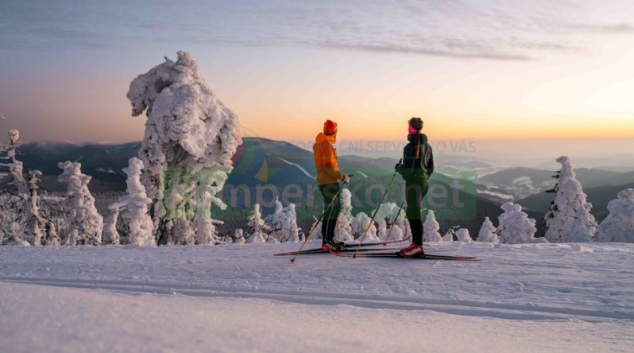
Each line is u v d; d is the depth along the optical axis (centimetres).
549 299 504
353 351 197
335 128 829
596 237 1927
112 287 588
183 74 2262
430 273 639
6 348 133
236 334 193
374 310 467
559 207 2553
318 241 1000
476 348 296
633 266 655
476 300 504
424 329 376
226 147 2241
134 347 150
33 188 2161
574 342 360
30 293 219
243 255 817
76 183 2181
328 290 554
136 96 2300
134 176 1988
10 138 2144
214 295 540
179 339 169
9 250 912
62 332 156
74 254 854
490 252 796
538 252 785
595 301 494
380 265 702
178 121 2133
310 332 242
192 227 2355
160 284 599
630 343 358
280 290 557
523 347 329
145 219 2020
